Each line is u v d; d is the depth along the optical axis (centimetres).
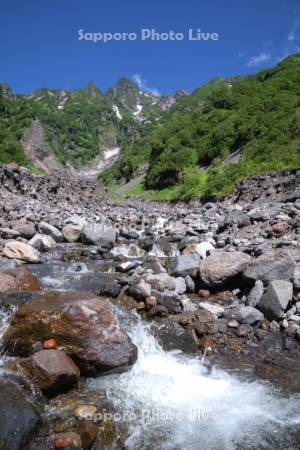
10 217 1511
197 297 863
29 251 1075
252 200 2859
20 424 438
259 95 6362
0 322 665
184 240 1310
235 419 499
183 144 6650
